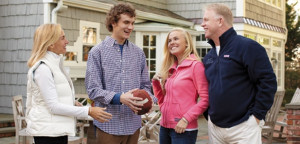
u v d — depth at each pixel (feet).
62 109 10.53
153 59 38.01
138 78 12.49
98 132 12.03
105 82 11.89
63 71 11.32
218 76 11.44
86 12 32.14
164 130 12.92
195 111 11.91
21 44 31.07
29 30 30.60
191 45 12.71
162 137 12.99
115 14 11.87
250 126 11.09
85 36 32.17
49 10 29.53
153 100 12.35
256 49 10.98
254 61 10.94
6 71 31.86
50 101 10.46
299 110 21.50
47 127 10.55
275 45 54.03
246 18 44.37
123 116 11.96
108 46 11.99
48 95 10.46
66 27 30.27
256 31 46.47
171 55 13.15
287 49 81.05
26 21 30.73
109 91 11.60
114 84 11.91
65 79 11.02
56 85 10.78
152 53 38.09
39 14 29.99
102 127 11.87
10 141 25.80
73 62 31.04
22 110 21.02
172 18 41.39
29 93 10.90
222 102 11.28
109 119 11.85
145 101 11.55
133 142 12.43
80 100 31.76
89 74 11.75
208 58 11.98
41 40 10.77
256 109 10.99
